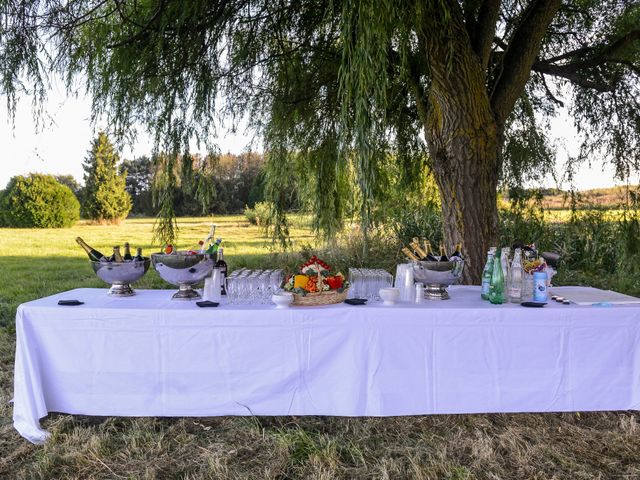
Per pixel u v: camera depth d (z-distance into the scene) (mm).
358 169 2635
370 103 2545
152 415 2527
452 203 3975
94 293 3045
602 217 6250
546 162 5480
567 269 6668
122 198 18672
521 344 2525
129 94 3498
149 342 2510
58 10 3129
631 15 4449
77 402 2541
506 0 4672
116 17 3604
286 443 2385
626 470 2199
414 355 2510
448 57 3627
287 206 5672
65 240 14477
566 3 4887
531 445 2422
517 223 5965
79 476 2180
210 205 4137
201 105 3592
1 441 2506
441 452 2336
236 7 3682
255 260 8898
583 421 2711
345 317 2502
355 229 6965
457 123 3824
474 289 3277
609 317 2525
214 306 2602
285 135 5137
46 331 2527
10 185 17781
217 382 2520
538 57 5078
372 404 2498
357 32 2553
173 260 2676
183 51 3482
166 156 3648
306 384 2521
